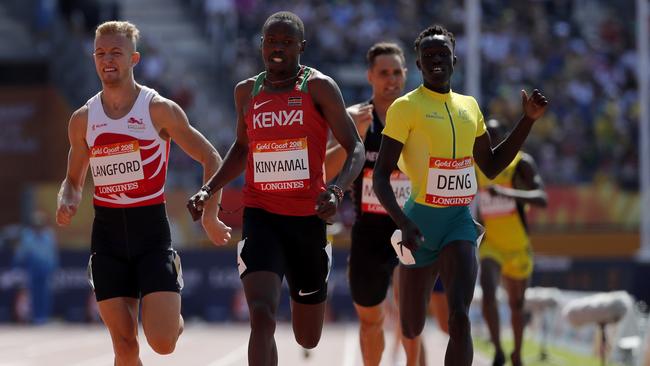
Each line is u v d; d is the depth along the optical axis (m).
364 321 25.91
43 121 83.44
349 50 99.25
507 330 56.72
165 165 21.03
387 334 47.06
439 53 20.80
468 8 69.19
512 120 94.50
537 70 100.81
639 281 47.06
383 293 25.59
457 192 20.98
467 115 21.12
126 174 20.58
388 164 20.72
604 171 89.81
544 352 40.84
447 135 20.86
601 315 32.41
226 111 94.44
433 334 58.00
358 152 20.23
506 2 108.25
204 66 99.88
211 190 21.02
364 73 97.31
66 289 71.12
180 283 20.61
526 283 32.84
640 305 43.34
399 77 25.86
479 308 53.62
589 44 106.12
